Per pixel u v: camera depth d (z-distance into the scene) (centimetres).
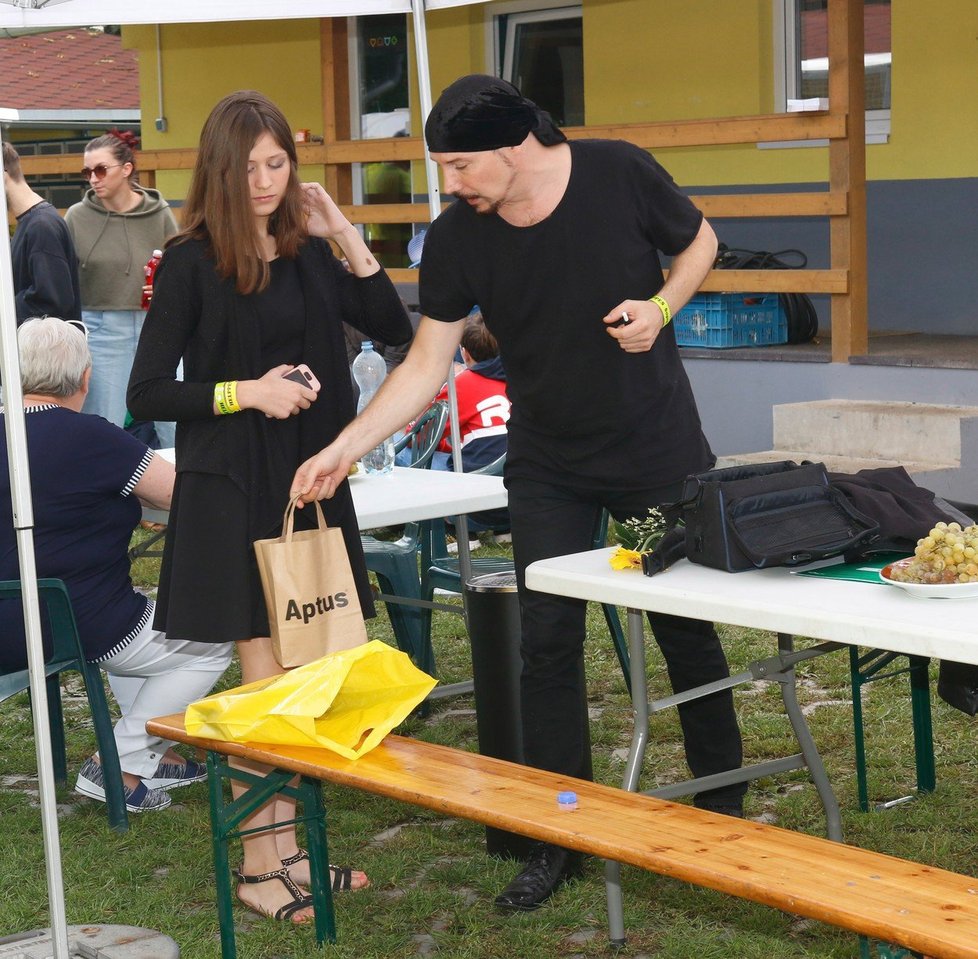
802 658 329
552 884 336
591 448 324
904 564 256
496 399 631
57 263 683
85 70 2069
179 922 329
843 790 397
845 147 733
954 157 830
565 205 307
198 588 309
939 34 823
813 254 896
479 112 293
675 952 307
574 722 336
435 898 336
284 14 492
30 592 268
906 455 696
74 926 324
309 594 302
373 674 298
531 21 1019
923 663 387
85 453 379
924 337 835
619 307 300
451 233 319
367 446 314
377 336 336
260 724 280
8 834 384
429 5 505
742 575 272
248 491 309
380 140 943
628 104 961
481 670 365
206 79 1179
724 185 926
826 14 877
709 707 351
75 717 496
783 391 780
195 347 310
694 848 229
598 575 279
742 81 903
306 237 311
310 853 313
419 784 264
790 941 312
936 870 218
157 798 403
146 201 771
